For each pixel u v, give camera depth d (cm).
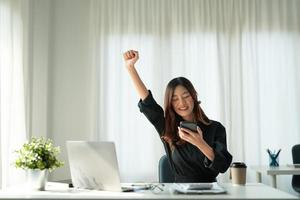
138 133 347
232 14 364
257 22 365
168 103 192
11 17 272
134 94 351
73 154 155
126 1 363
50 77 354
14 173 259
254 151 347
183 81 192
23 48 290
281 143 352
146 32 360
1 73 258
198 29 359
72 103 357
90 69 360
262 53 363
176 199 122
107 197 129
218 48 357
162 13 361
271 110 357
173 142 192
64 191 150
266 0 366
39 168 152
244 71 360
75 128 354
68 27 364
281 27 365
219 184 164
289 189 346
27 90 294
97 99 351
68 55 362
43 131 338
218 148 173
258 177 295
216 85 352
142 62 356
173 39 359
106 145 146
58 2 365
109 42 360
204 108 349
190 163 189
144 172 342
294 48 364
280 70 361
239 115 351
